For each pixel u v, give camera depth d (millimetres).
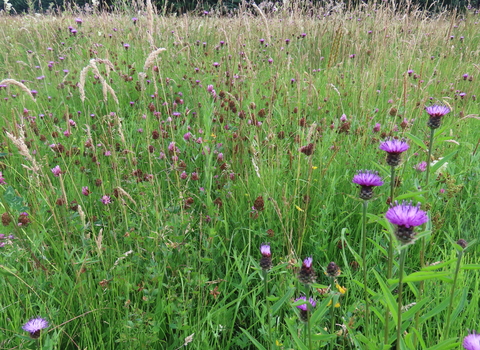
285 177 3629
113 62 6871
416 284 2533
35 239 2660
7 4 12914
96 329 2400
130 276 2584
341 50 7613
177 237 2627
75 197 3396
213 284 2717
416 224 1291
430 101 5574
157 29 6969
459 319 2193
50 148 3934
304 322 1716
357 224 3289
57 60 8102
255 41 7344
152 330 2189
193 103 5270
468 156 3895
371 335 2018
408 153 3742
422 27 7051
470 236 3074
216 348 2367
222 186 3555
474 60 7828
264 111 4512
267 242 2947
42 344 2205
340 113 5266
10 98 5676
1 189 3277
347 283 2527
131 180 3410
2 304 2492
